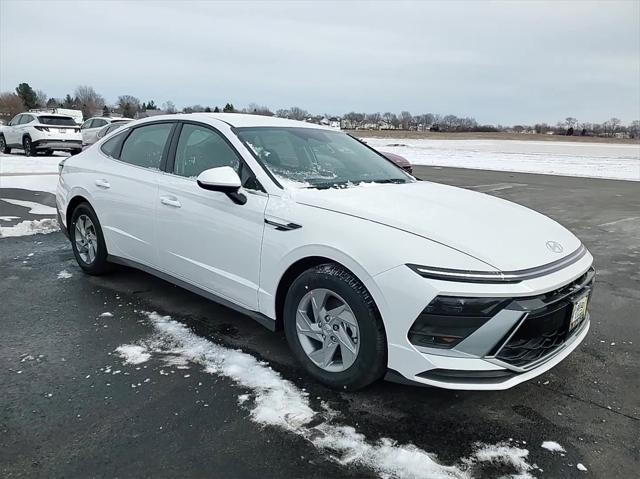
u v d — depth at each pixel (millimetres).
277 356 3305
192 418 2596
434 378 2473
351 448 2400
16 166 14133
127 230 4199
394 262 2525
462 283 2404
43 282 4676
